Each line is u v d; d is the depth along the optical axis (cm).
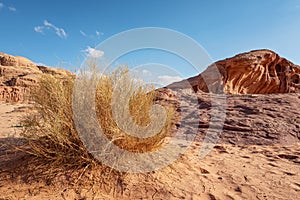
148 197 236
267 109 796
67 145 277
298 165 367
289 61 3022
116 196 235
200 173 309
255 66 2464
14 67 5566
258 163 375
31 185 238
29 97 311
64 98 283
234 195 251
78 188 238
